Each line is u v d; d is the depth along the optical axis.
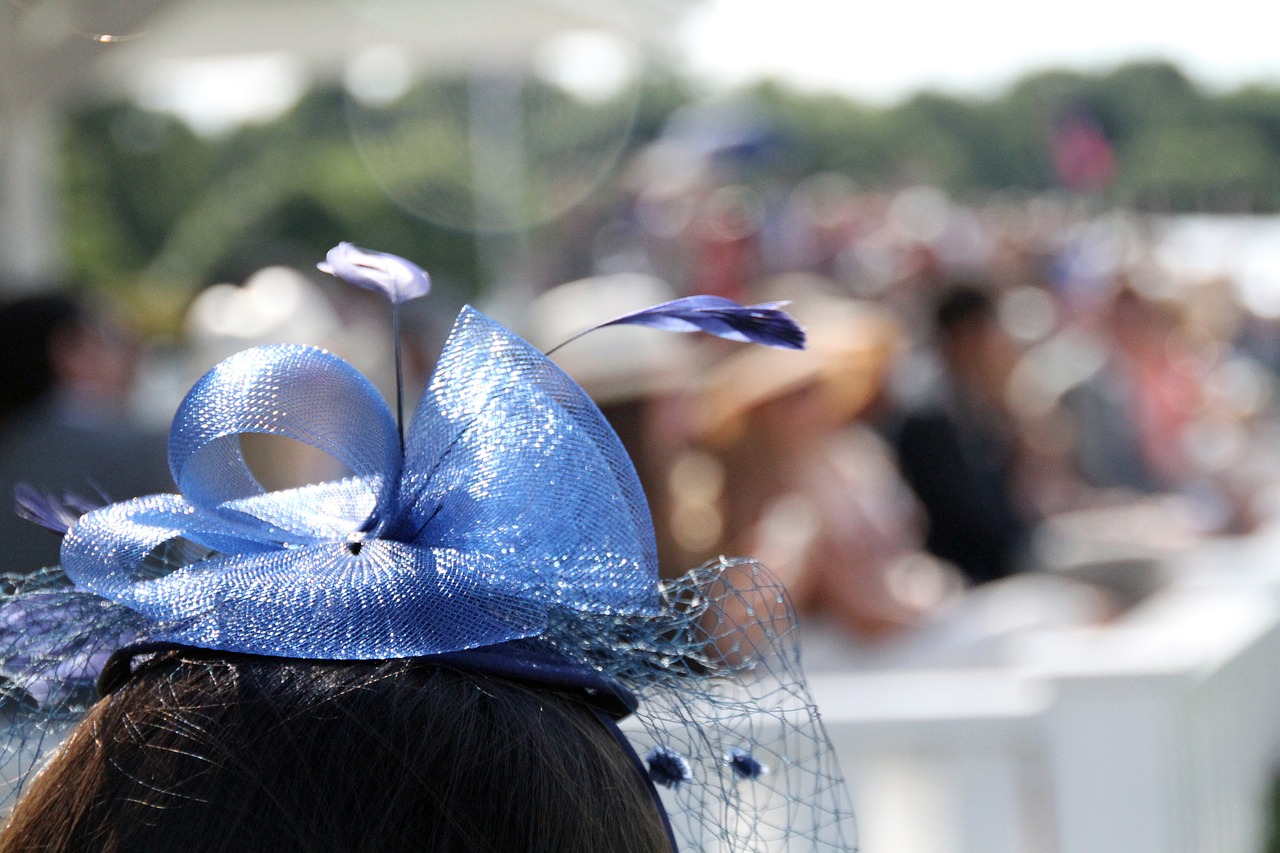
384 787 0.72
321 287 4.31
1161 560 3.99
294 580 0.78
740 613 1.05
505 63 6.86
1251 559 4.61
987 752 2.66
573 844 0.76
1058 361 7.02
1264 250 13.30
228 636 0.76
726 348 4.15
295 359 0.81
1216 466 6.04
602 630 0.88
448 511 0.80
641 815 0.83
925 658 3.31
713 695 0.97
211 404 0.80
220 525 0.81
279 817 0.72
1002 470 4.62
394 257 0.87
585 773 0.79
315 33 5.60
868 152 31.36
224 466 0.84
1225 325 9.69
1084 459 5.95
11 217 5.28
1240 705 3.18
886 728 2.68
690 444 3.20
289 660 0.76
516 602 0.77
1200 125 28.78
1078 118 15.24
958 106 32.00
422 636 0.75
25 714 0.94
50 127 5.76
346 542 0.80
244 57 5.74
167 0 2.14
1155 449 6.17
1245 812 3.18
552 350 0.91
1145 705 2.60
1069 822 2.63
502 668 0.78
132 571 0.79
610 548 0.79
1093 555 4.45
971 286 4.68
